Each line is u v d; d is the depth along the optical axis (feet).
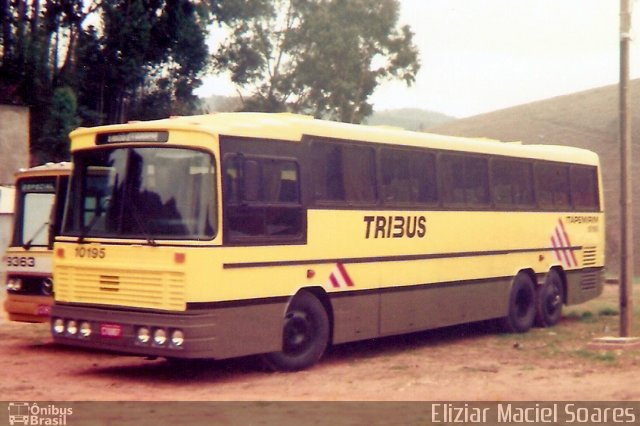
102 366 48.91
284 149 45.57
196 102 184.34
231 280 42.27
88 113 162.30
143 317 41.75
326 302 48.26
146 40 163.43
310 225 46.73
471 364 49.29
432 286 55.47
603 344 53.31
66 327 44.42
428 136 56.13
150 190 43.01
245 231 43.11
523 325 64.80
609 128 281.54
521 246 64.49
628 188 54.08
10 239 54.95
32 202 54.54
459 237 58.03
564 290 70.38
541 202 67.21
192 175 42.27
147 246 42.19
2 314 71.97
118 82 165.68
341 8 171.22
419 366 48.60
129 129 44.06
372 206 50.83
